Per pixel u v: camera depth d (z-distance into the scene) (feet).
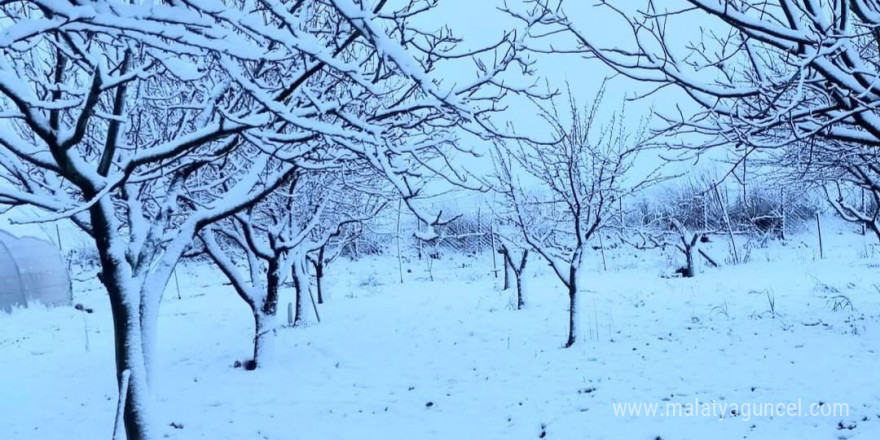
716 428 22.20
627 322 41.93
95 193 16.58
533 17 16.12
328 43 18.20
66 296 84.53
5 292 76.48
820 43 12.92
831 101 18.54
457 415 27.09
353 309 59.98
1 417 33.47
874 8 14.74
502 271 89.81
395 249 111.45
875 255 69.21
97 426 30.68
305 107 17.47
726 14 13.39
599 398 26.84
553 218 54.39
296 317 53.36
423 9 14.06
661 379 28.48
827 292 46.44
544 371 32.17
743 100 17.80
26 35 9.76
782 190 76.84
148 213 31.17
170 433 27.81
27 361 49.47
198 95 21.95
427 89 11.32
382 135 14.83
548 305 52.49
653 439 21.99
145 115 23.15
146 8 10.11
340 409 29.53
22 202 17.31
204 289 95.96
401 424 26.68
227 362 41.75
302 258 53.52
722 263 75.61
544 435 23.66
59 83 15.10
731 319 39.78
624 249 94.84
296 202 47.67
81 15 9.68
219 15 10.27
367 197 57.47
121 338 17.66
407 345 41.86
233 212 20.72
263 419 28.89
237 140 19.49
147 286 19.43
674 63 16.19
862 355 28.86
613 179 37.65
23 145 16.02
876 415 21.75
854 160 29.68
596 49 15.92
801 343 32.09
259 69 17.54
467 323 47.67
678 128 17.47
